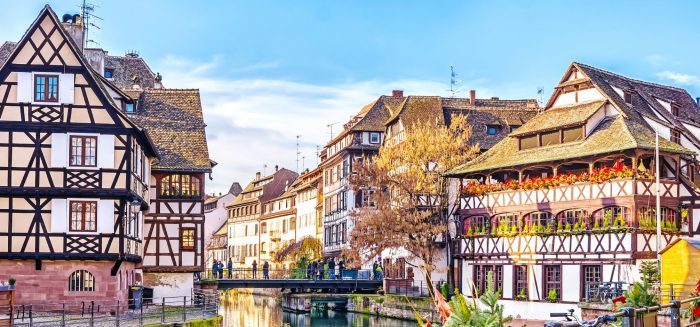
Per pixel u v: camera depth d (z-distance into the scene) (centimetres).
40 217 3184
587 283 3662
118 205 3231
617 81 4272
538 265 3881
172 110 4269
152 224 4000
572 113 4009
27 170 3189
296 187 8356
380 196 4550
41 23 3250
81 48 4044
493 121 5366
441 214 4612
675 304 1127
